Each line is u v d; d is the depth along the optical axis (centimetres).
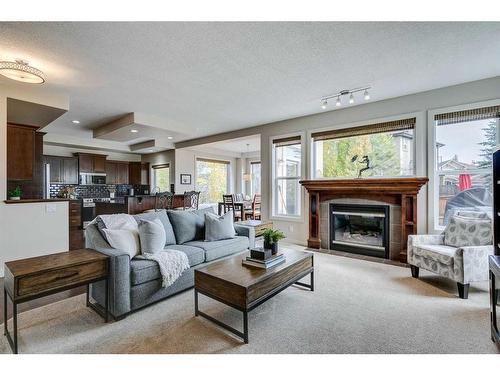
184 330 202
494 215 207
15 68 269
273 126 557
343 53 264
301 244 510
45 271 181
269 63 285
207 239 338
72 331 200
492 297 189
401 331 200
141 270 229
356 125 438
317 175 497
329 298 260
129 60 277
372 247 419
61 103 383
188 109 461
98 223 259
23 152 409
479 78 329
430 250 291
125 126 507
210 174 934
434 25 218
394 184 382
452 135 360
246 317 186
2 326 207
